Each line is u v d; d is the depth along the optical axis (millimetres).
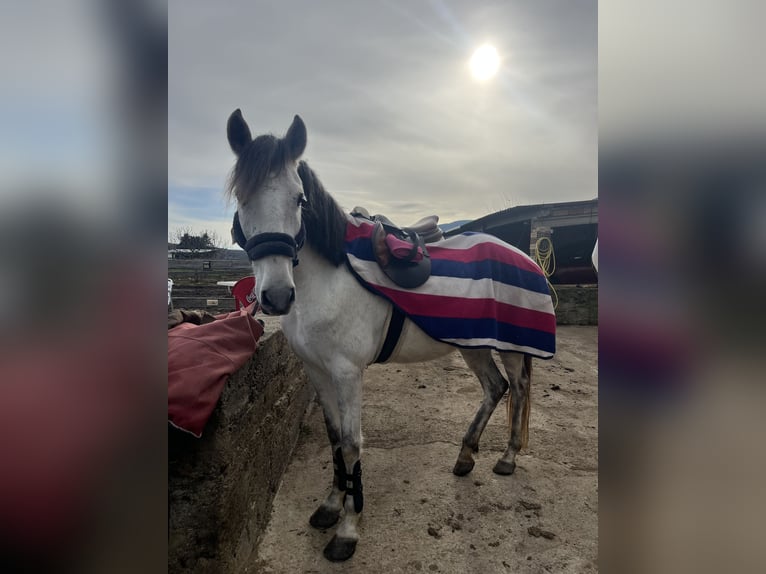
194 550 1192
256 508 1603
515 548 1607
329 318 1555
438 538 1655
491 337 1811
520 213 7703
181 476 1186
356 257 1646
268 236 1309
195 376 1164
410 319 1707
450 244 2008
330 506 1747
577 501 1901
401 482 2045
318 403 3154
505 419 2816
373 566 1516
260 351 1654
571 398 3260
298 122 1473
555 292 6984
